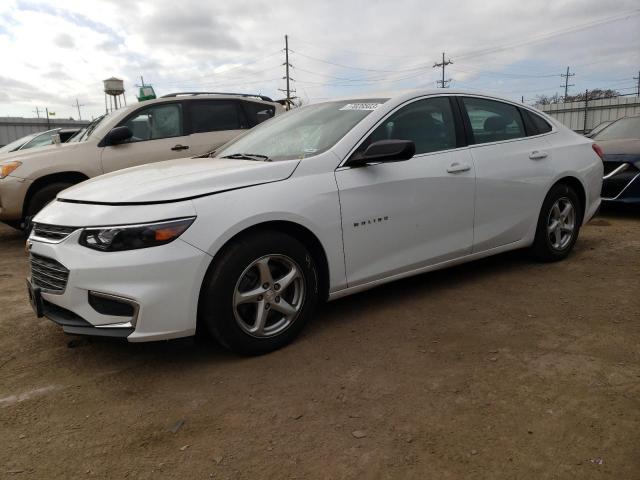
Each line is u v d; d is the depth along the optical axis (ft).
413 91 13.25
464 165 13.29
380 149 11.05
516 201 14.57
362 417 8.30
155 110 23.56
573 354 10.11
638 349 10.23
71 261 9.34
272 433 7.99
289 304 10.76
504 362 9.89
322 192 10.89
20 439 8.07
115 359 10.62
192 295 9.43
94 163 21.83
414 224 12.42
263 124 14.94
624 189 22.44
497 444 7.54
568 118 144.05
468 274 15.29
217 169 10.82
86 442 7.95
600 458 7.18
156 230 9.16
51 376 10.02
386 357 10.26
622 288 13.73
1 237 24.88
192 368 10.12
